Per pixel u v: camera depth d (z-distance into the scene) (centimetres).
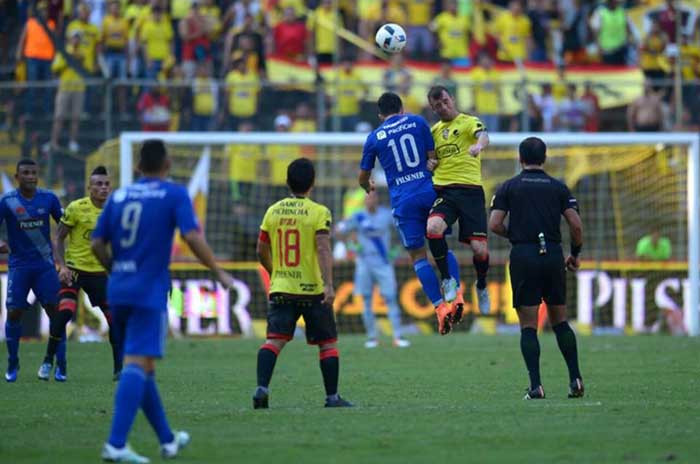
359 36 8131
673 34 8231
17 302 4250
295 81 7750
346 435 2744
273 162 7438
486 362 4956
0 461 2403
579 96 7750
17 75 7644
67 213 4231
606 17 8125
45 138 7325
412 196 3903
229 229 7281
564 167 7569
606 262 7100
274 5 8138
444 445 2589
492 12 8431
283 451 2516
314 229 3234
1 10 8175
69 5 7981
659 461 2373
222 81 7856
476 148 3806
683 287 7000
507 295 7112
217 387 3969
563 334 3503
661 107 7738
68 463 2373
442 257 3853
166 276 2419
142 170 2461
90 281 4241
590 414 3095
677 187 7431
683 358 5081
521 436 2708
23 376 4419
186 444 2519
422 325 7100
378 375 4397
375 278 5981
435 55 8144
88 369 4706
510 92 7706
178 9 8044
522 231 3444
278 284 3262
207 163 7294
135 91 7412
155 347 2372
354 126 7625
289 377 4325
